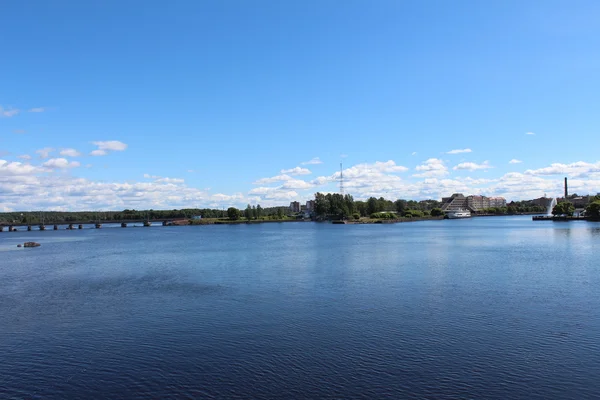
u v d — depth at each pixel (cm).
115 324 4150
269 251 11219
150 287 6097
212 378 2841
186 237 19500
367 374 2836
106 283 6550
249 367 2994
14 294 5784
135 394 2662
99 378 2902
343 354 3186
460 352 3183
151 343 3556
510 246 11231
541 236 14812
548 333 3588
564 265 7444
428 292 5253
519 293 5138
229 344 3469
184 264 8794
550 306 4488
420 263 7988
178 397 2608
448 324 3875
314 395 2577
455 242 12950
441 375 2803
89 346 3528
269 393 2614
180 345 3481
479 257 8794
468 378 2755
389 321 3997
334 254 10000
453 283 5831
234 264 8538
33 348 3512
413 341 3434
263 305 4756
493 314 4188
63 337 3781
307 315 4275
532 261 8031
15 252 13012
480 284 5734
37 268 8688
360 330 3744
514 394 2550
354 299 4944
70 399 2627
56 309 4819
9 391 2747
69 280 6938
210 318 4266
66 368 3084
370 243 13175
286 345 3403
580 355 3102
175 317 4344
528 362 2986
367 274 6775
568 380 2712
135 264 9006
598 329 3681
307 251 10944
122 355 3303
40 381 2881
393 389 2628
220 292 5581
